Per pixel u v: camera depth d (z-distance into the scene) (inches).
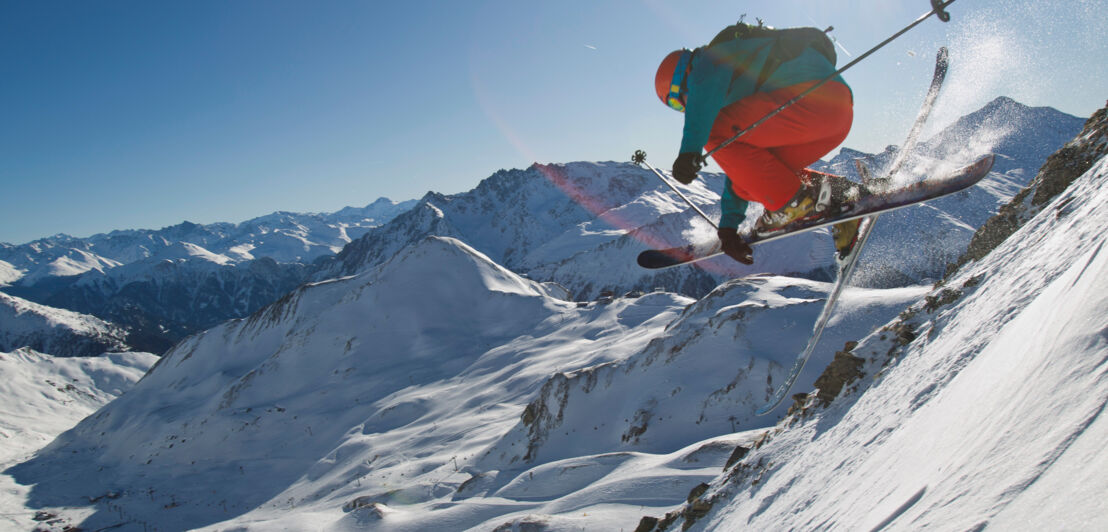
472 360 4562.0
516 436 2281.0
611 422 2047.2
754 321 2089.1
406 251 5940.0
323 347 5162.4
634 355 2257.6
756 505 323.6
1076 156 407.2
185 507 3484.3
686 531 436.1
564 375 2272.4
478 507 1553.9
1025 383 95.5
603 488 1270.9
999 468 79.4
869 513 129.1
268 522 2048.5
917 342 303.4
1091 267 105.0
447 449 2827.3
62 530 3383.4
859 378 369.4
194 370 5969.5
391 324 5265.8
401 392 4237.2
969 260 424.2
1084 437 65.4
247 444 4148.6
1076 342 86.9
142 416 5098.4
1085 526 49.9
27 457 5162.4
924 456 125.0
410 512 1721.2
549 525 1106.1
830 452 260.1
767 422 1701.5
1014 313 176.7
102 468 4507.9
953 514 79.1
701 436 1764.3
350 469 3046.3
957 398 139.0
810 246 4539.9
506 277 5949.8
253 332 6013.8
